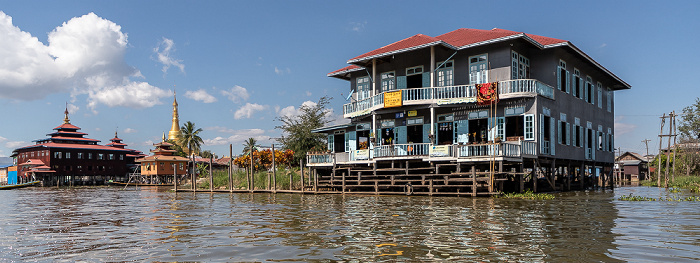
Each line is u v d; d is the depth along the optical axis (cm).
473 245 1077
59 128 8975
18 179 8812
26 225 1645
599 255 957
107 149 8862
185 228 1470
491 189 2461
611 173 4153
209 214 1916
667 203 2172
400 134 3294
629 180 7500
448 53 3094
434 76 2959
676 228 1321
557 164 3381
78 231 1458
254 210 2048
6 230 1503
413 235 1227
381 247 1068
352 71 3659
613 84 4284
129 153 9912
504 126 2862
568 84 3253
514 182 2884
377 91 3469
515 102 2836
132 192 4706
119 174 9050
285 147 5028
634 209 1859
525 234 1224
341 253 1008
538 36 3316
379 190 3030
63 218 1892
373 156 3022
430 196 2616
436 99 2923
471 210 1830
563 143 3147
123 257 1013
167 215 1928
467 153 2617
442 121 3114
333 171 3253
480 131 2967
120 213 2091
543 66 3066
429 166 2886
